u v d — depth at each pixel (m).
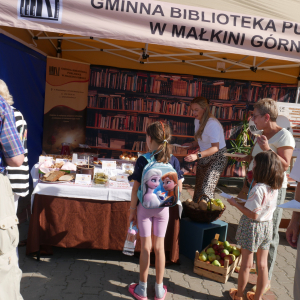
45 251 3.18
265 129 2.59
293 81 6.71
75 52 6.23
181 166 6.88
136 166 2.44
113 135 6.70
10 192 1.86
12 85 4.26
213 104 6.77
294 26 2.84
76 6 2.59
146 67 6.52
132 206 2.52
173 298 2.65
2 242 1.73
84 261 3.16
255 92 6.78
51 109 5.68
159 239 2.52
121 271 3.02
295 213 1.99
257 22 2.80
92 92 6.51
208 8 2.75
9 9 2.52
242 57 6.02
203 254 3.09
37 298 2.48
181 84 6.66
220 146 3.61
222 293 2.79
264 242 2.43
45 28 2.58
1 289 1.74
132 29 2.66
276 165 2.29
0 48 3.83
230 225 4.60
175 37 2.71
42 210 2.96
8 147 1.85
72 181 3.07
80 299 2.52
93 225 3.00
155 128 2.38
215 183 3.63
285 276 3.25
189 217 3.44
